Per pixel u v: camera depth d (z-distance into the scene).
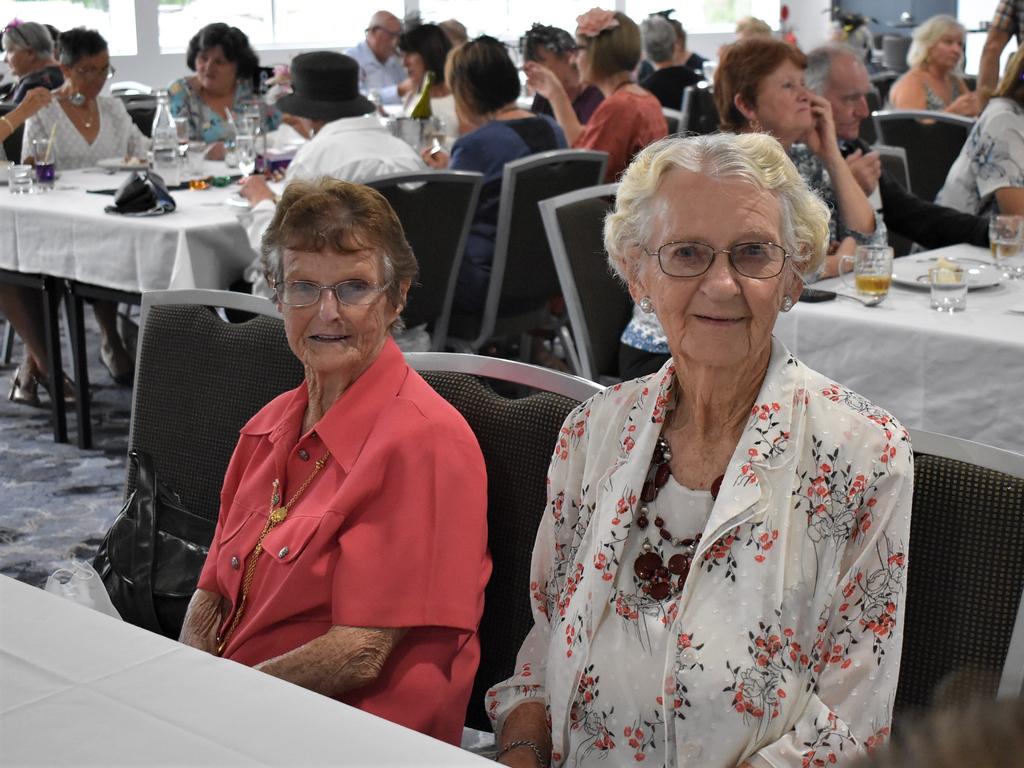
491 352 4.17
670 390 1.33
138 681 1.12
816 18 12.91
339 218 1.54
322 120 3.66
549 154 3.45
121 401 4.25
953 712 0.31
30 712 1.06
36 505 3.33
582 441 1.39
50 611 1.27
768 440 1.22
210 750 0.99
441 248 3.31
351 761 0.98
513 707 1.38
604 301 2.83
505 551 1.54
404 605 1.43
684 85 6.39
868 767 0.31
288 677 1.41
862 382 2.37
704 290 1.25
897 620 1.18
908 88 6.08
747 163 1.28
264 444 1.63
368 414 1.51
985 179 3.36
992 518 1.23
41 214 3.62
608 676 1.26
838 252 2.79
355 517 1.48
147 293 1.94
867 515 1.20
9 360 4.74
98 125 4.91
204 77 5.38
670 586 1.25
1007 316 2.36
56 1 9.39
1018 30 5.62
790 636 1.20
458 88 3.85
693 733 1.19
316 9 10.64
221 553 1.59
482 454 1.53
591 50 4.57
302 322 1.54
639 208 1.33
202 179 4.14
